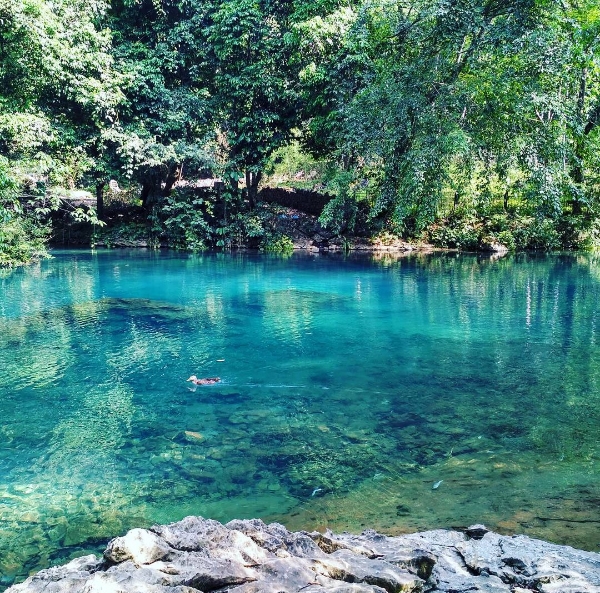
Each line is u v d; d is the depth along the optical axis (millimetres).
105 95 16625
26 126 14398
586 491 3320
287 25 19234
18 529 3049
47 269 14312
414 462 3828
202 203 20516
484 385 5520
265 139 19797
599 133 15414
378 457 3922
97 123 17484
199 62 20141
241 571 2061
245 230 20203
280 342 7223
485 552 2436
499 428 4426
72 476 3697
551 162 11938
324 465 3811
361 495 3363
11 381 5707
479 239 19391
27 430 4480
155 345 7086
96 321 8469
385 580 2072
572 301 10039
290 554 2316
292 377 5801
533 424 4504
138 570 2025
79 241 21156
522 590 2049
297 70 18828
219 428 4500
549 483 3441
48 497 3414
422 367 6137
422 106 12477
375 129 13617
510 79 11102
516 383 5578
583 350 6793
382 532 2896
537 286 11695
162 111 18953
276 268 14812
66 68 15953
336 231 19875
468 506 3152
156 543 2225
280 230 20484
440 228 20156
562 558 2336
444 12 11359
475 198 18000
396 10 14305
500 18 11945
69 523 3109
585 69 12781
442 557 2387
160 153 18250
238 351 6812
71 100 17078
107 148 18438
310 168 22578
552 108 11258
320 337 7477
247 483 3566
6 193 13352
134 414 4809
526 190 12547
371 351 6789
